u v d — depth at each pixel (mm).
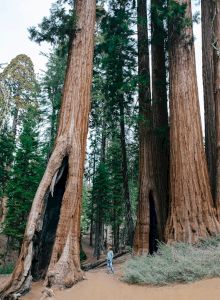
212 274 10258
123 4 18594
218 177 14695
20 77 31234
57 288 10672
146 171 16812
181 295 9539
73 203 12227
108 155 33531
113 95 19484
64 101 13570
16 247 24875
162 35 17953
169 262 11523
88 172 34344
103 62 18734
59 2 14656
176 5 15102
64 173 13078
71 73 13875
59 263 11172
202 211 13508
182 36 15562
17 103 30547
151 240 15992
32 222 11672
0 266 24625
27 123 27594
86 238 46281
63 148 12805
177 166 14242
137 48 18516
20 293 10547
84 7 14719
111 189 31000
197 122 14695
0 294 10414
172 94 15203
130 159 28656
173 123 14852
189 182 13867
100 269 15250
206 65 18484
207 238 12844
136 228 16250
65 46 16172
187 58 15375
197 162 14148
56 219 13672
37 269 12609
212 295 9070
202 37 19109
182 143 14359
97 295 10273
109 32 18359
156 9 16125
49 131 29703
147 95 17797
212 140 17047
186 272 10570
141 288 10648
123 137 22156
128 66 18797
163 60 18844
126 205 20812
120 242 35625
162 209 16234
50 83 29453
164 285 10555
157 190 16531
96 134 32188
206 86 18172
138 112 17844
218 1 16422
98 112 23031
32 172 25250
